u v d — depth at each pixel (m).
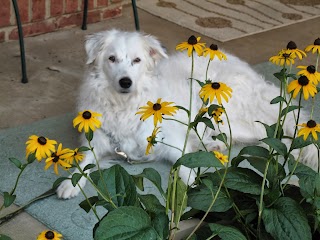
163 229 1.56
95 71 2.51
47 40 3.45
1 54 3.27
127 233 1.53
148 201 1.67
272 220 1.63
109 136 2.53
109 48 2.46
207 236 1.70
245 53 3.47
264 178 1.65
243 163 2.56
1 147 2.57
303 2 4.17
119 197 1.64
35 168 2.46
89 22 3.68
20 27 2.97
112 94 2.48
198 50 1.81
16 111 2.83
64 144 2.63
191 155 1.59
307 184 1.67
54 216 2.25
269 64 3.37
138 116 2.51
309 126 1.61
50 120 2.78
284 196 1.72
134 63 2.45
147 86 2.51
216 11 3.93
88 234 2.19
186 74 2.72
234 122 2.70
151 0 4.02
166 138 2.54
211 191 1.63
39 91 2.99
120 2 3.76
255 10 3.99
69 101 2.93
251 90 2.72
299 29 3.80
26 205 2.28
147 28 3.66
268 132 1.76
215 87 1.66
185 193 1.62
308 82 1.65
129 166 2.53
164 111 1.61
